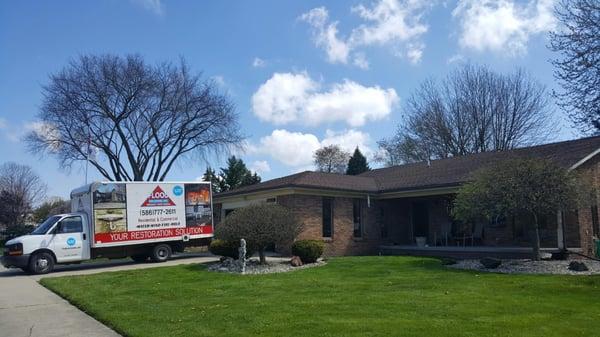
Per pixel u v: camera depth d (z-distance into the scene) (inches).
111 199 755.4
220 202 1057.5
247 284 485.4
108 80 1512.1
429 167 1013.8
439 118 1678.2
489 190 582.6
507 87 1569.9
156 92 1576.0
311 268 615.5
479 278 498.0
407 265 636.7
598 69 609.6
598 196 722.8
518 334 270.7
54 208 2066.9
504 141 1561.3
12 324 348.2
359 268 606.2
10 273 719.1
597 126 623.5
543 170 567.5
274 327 295.9
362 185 964.0
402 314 324.8
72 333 316.5
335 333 278.1
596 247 687.7
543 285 441.4
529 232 738.2
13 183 2517.2
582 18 625.9
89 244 738.8
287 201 843.4
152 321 328.2
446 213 908.0
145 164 1620.3
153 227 791.1
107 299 422.9
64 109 1485.0
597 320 304.7
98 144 1558.8
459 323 297.0
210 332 290.4
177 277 557.9
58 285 523.5
